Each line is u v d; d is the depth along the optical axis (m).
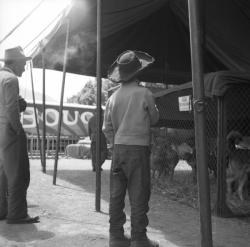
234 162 6.59
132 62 3.92
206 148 2.81
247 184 6.80
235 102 6.02
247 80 5.55
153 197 7.04
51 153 19.80
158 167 8.87
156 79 12.92
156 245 3.89
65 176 9.86
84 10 8.11
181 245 4.14
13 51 4.88
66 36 8.46
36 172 10.62
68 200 6.55
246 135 6.68
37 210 5.74
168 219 5.36
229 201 6.44
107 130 4.04
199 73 2.81
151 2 8.70
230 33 8.49
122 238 3.91
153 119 3.90
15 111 4.66
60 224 4.96
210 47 8.84
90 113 21.48
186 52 11.78
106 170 11.86
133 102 3.84
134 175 3.77
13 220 4.93
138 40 11.12
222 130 5.65
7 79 4.64
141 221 3.75
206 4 8.05
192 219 5.37
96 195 5.77
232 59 8.75
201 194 2.80
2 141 4.75
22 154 4.86
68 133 20.73
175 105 7.29
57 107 20.38
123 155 3.77
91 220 5.21
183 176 9.74
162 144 8.77
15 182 4.86
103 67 11.68
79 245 4.11
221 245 4.21
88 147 18.39
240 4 8.06
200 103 2.80
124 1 8.35
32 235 4.45
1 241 4.21
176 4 9.21
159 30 10.95
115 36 10.54
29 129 19.31
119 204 3.91
